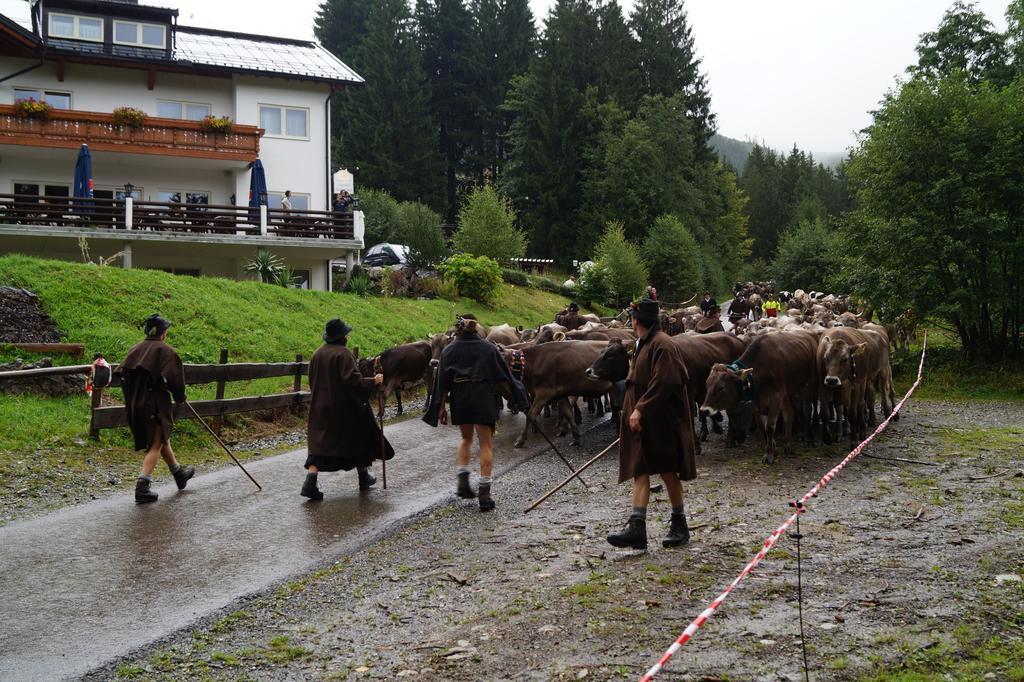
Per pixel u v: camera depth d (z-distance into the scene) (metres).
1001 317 19.61
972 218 17.70
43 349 13.84
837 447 11.42
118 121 26.30
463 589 5.99
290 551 6.96
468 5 73.38
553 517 7.94
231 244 25.55
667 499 8.51
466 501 8.69
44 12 27.70
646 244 54.81
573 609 5.45
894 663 4.46
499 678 4.53
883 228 18.81
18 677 4.70
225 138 27.64
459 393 8.29
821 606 5.34
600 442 12.32
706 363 11.62
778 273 65.00
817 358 11.42
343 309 23.11
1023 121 18.02
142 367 8.59
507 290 36.22
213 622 5.49
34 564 6.63
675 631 5.04
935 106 18.27
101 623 5.46
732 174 84.31
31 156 27.03
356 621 5.47
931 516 7.46
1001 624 4.93
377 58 60.91
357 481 9.79
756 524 7.38
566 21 67.19
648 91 73.00
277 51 32.62
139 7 28.38
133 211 24.95
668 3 77.69
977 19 31.23
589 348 11.91
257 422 13.76
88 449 10.69
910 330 22.09
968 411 15.30
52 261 17.84
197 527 7.71
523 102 62.28
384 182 58.44
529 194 60.84
